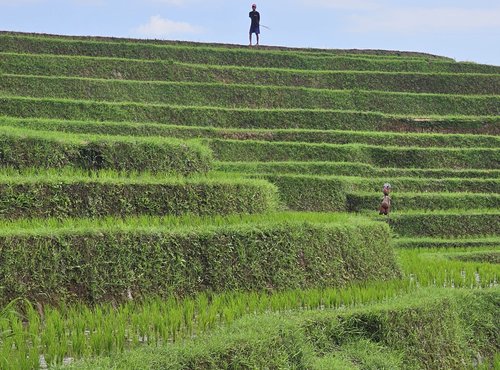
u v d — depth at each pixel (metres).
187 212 25.48
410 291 22.45
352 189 44.00
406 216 39.97
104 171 26.89
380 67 65.88
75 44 60.09
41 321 17.06
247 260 21.55
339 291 21.66
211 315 17.20
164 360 13.57
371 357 17.44
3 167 26.34
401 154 49.81
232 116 52.66
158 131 46.88
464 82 63.69
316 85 61.12
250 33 66.81
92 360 13.68
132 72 57.72
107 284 18.88
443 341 20.00
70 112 48.50
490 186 47.03
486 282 26.28
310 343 16.95
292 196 42.38
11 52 57.94
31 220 21.84
